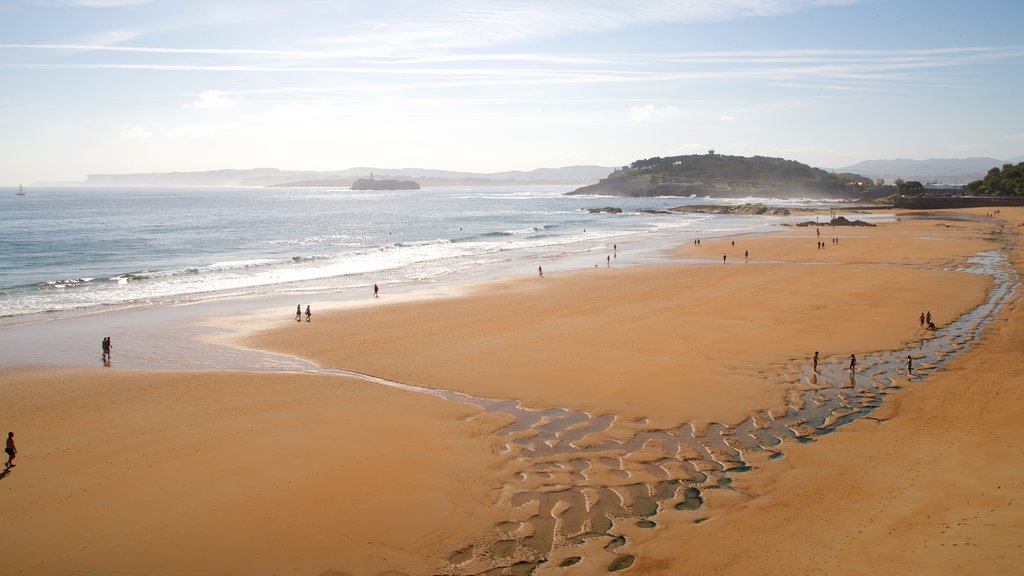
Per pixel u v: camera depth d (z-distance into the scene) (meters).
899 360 30.61
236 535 16.25
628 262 69.44
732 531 15.92
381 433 22.55
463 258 74.12
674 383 27.73
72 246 84.50
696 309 42.62
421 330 37.91
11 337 36.53
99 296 49.09
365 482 18.89
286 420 23.72
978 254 70.25
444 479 19.16
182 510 17.31
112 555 15.43
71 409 24.86
